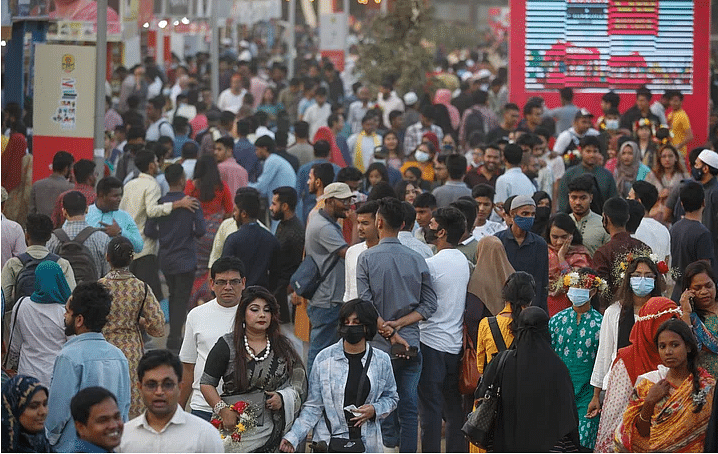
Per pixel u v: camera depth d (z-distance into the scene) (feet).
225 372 68.23
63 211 103.86
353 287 89.81
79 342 70.49
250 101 225.56
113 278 83.71
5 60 167.43
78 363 69.62
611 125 161.99
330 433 70.33
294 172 151.02
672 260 104.83
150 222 125.08
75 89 129.39
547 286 90.84
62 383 69.31
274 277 106.01
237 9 431.43
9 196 132.05
